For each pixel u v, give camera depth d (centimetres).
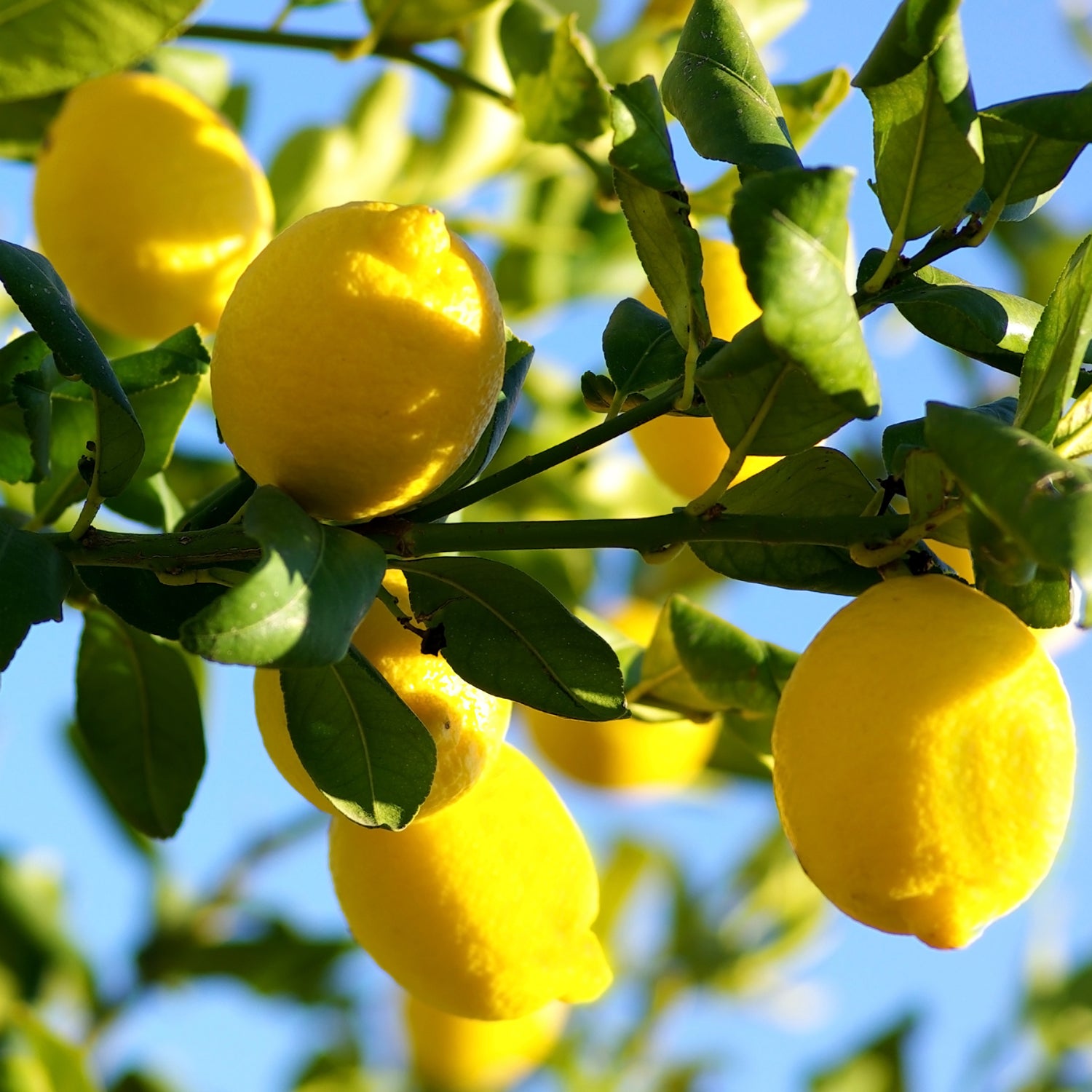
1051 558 75
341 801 84
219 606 75
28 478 92
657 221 83
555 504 124
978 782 79
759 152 84
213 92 122
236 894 131
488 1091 130
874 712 80
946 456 77
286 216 124
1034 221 146
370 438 81
